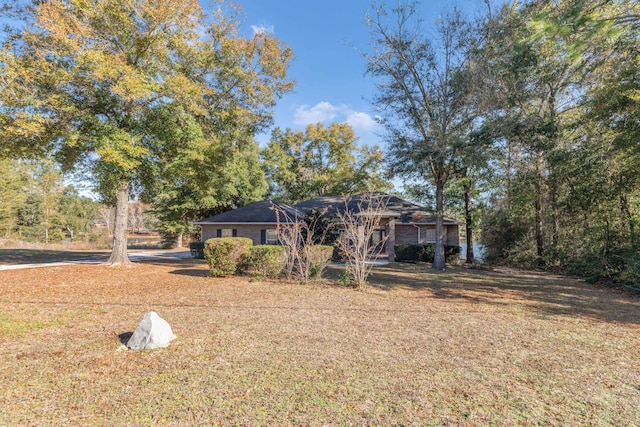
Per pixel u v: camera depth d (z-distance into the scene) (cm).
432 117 1490
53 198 3594
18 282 998
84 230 4288
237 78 1552
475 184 2075
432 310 692
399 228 2202
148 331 459
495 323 597
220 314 639
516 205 1731
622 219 1178
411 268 1535
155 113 1366
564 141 1323
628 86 970
